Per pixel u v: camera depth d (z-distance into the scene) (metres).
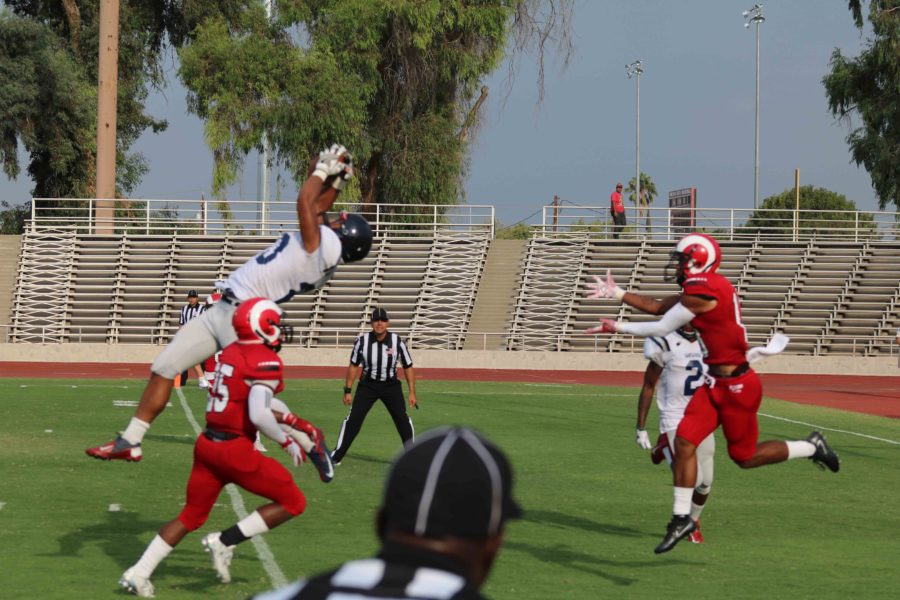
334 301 48.44
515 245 50.97
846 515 13.88
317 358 45.44
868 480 17.14
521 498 14.74
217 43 54.44
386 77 57.22
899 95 55.97
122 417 23.48
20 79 56.62
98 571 9.78
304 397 30.44
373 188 59.34
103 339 47.19
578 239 50.91
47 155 60.94
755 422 10.80
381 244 50.16
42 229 50.84
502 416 26.28
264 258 9.48
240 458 8.80
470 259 50.25
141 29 63.56
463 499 2.27
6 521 12.05
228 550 9.08
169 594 8.98
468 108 59.41
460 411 27.28
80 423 22.25
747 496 15.38
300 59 54.31
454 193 58.69
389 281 49.00
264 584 9.41
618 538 12.07
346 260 9.76
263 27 56.09
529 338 47.84
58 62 58.09
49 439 19.56
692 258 10.71
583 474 17.16
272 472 8.97
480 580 2.39
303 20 55.44
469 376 41.47
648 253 50.25
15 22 56.56
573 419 25.95
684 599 9.24
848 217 87.38
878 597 9.41
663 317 10.55
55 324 46.88
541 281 49.59
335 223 9.73
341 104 53.91
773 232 55.97
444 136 57.41
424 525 2.27
